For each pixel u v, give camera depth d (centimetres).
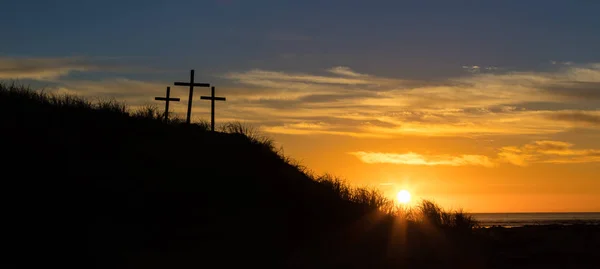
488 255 2084
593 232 3462
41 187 1656
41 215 1550
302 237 1870
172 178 1922
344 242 1903
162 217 1716
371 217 2180
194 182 1942
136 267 1437
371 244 1933
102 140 2033
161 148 2097
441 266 1784
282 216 1944
